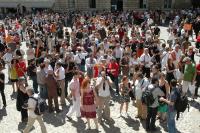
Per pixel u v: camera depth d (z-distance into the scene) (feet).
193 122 41.83
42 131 37.37
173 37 76.38
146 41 67.05
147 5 152.35
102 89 41.27
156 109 38.24
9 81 60.70
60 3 160.97
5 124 42.68
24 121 43.06
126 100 43.39
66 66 50.83
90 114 39.19
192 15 125.29
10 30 99.96
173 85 35.58
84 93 38.88
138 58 55.93
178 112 36.50
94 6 158.61
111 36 71.05
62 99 47.57
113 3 157.07
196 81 48.06
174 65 50.03
